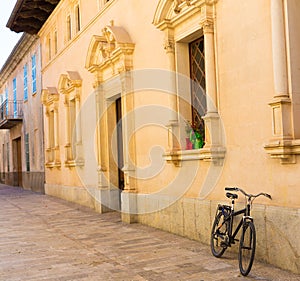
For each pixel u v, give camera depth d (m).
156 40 9.24
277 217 5.90
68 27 16.25
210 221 7.45
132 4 10.44
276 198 6.01
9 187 28.94
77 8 15.16
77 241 8.62
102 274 6.13
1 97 34.31
